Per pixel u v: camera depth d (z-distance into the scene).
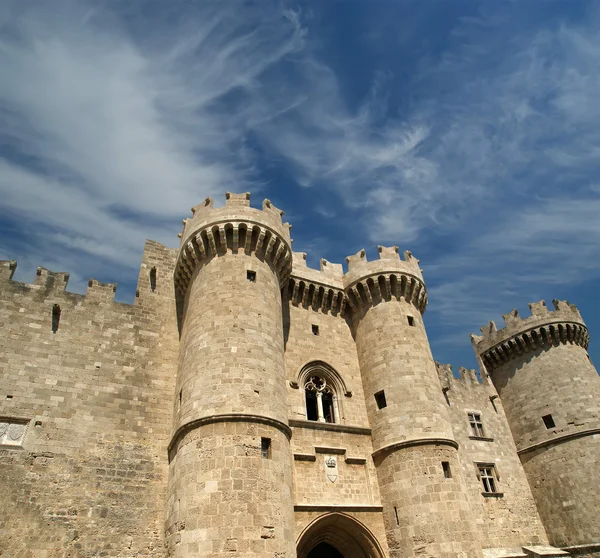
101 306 26.19
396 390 27.30
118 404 23.44
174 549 17.92
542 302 41.41
